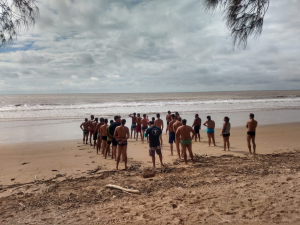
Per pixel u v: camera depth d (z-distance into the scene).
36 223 3.90
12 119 21.95
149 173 6.56
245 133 14.67
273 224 3.45
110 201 4.82
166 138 13.75
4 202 4.87
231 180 5.83
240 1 2.96
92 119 12.05
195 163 7.89
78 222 3.90
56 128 17.47
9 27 2.99
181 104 40.53
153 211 4.18
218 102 45.06
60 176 6.78
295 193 4.60
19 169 7.54
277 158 8.26
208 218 3.77
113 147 8.80
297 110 29.52
